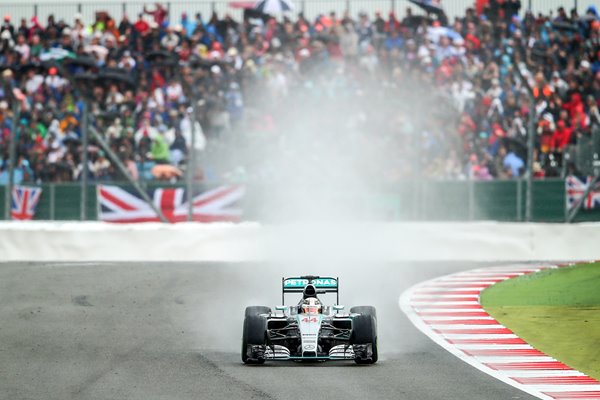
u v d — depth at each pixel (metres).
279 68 121.38
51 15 131.38
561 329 52.34
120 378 38.59
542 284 69.50
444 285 71.62
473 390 36.00
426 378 38.53
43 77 122.50
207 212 104.81
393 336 50.56
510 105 117.56
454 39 124.50
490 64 121.00
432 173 112.75
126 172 98.19
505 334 51.03
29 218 107.31
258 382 37.44
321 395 34.75
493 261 88.88
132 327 53.53
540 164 113.56
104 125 118.06
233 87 120.00
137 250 90.56
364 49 124.75
